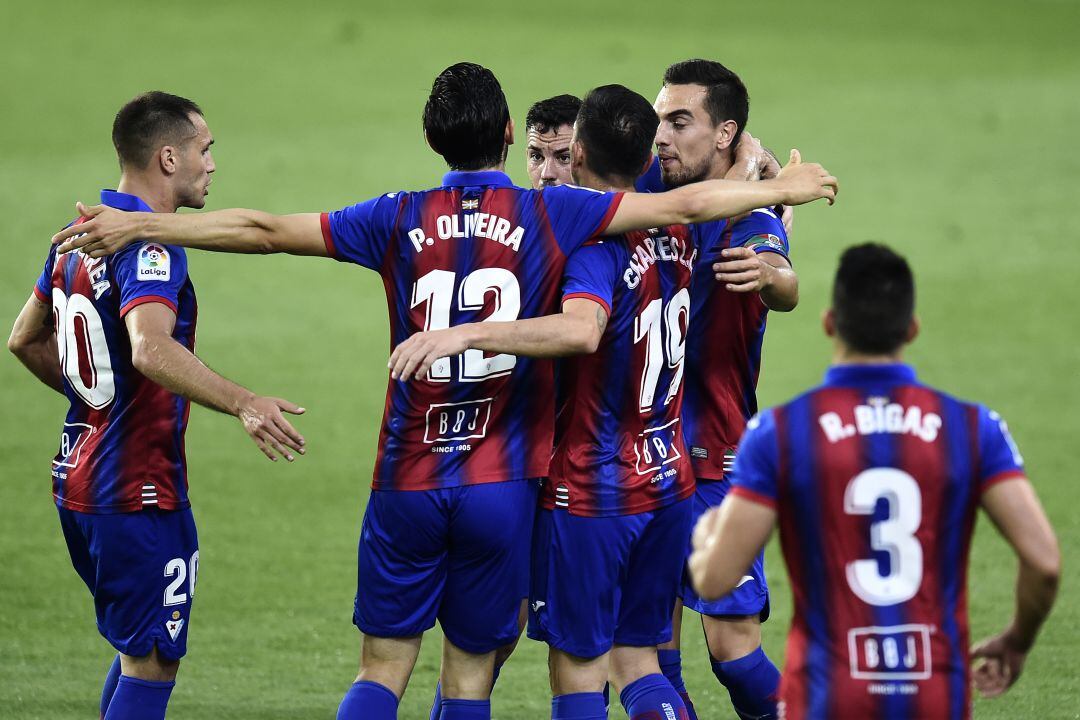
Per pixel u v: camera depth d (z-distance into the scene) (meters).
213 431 31.42
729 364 16.30
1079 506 26.38
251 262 46.19
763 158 16.72
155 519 15.10
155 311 14.17
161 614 15.25
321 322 39.97
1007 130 64.94
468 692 14.66
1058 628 20.91
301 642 20.59
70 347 15.01
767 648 20.80
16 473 28.05
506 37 86.25
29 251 44.72
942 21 99.31
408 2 98.94
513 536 14.21
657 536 14.86
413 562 14.23
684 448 15.27
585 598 14.47
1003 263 45.53
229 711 17.86
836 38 90.94
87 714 17.53
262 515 26.27
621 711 18.64
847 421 11.09
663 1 104.00
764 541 11.20
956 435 11.02
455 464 13.97
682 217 13.95
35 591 22.33
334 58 79.56
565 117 17.06
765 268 14.71
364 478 28.50
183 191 15.67
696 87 16.19
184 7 93.56
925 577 10.97
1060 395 33.53
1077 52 86.69
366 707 13.98
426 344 12.73
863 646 10.95
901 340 11.27
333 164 56.19
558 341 13.09
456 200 13.95
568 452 14.45
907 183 55.66
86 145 59.56
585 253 13.92
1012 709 17.91
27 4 92.31
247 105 68.00
